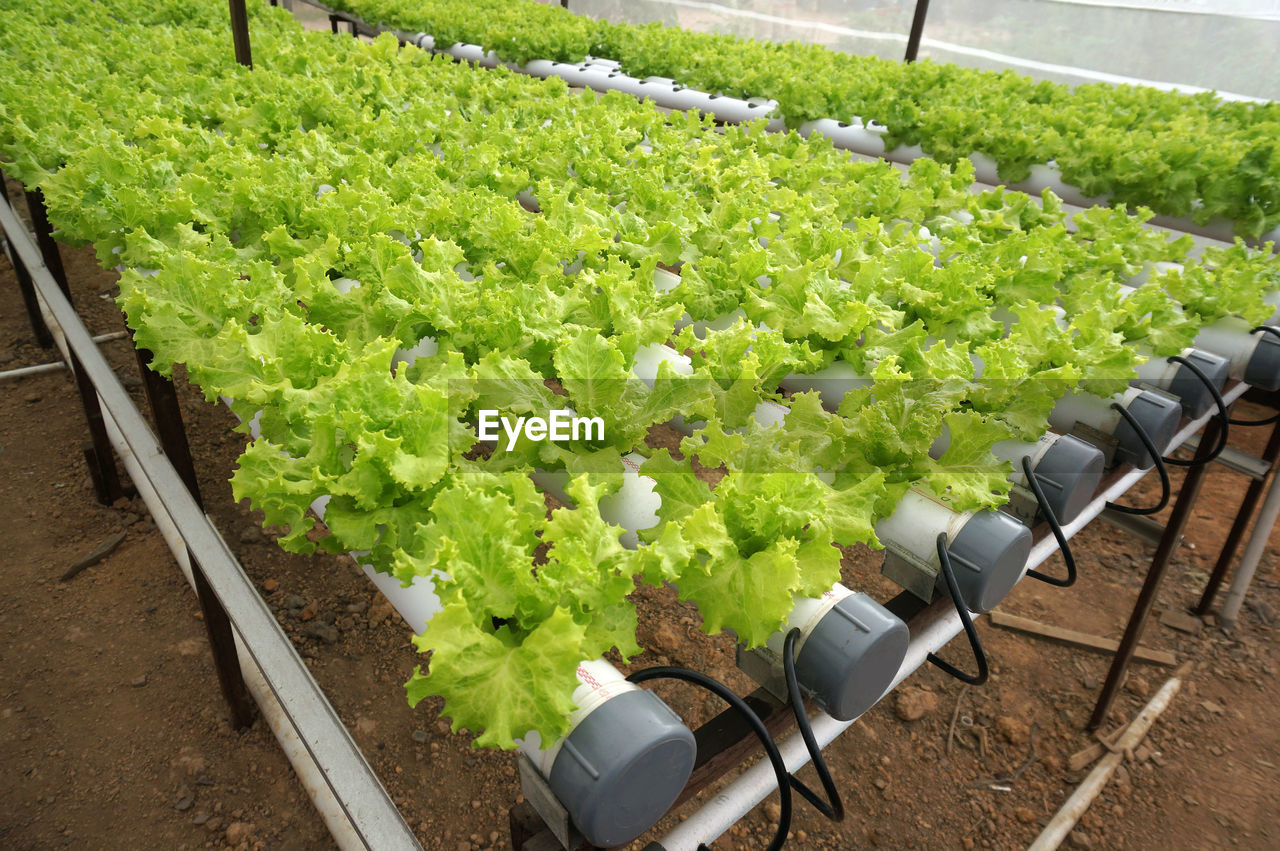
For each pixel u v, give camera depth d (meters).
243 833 3.09
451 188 3.35
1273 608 4.46
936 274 2.54
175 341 2.16
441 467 1.56
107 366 3.21
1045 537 2.32
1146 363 2.53
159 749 3.37
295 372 1.91
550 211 2.94
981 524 1.83
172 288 2.24
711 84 6.84
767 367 2.13
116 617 3.97
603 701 1.28
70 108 4.18
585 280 2.37
